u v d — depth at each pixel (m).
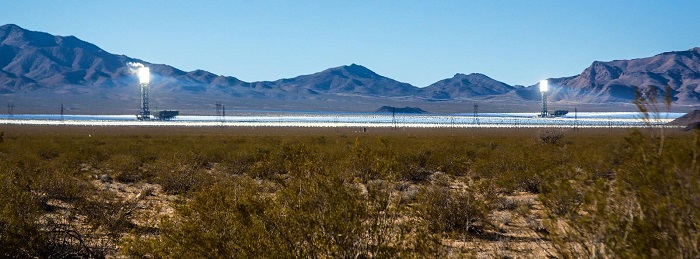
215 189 7.61
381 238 6.50
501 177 18.50
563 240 6.16
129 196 17.83
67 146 39.25
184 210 7.64
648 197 5.33
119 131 96.75
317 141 47.06
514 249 10.07
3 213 8.49
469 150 33.22
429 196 11.56
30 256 8.68
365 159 7.00
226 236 7.04
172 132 93.44
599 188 5.86
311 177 6.62
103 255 9.55
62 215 12.59
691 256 5.09
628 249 5.36
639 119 5.70
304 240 6.45
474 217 11.69
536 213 13.80
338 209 6.32
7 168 19.61
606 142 41.41
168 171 19.70
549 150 26.42
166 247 7.59
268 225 6.65
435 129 110.94
